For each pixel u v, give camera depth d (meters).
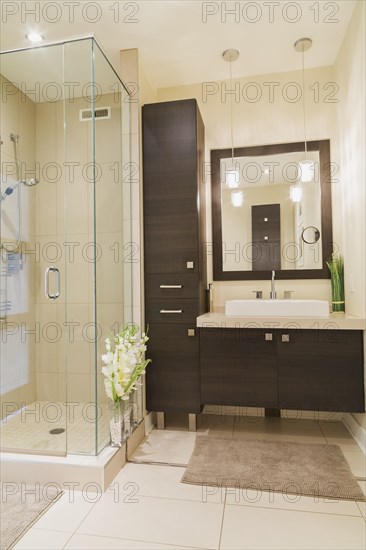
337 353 2.25
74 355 2.14
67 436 2.04
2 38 2.46
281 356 2.32
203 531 1.52
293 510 1.66
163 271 2.56
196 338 2.48
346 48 2.46
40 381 2.49
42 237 2.60
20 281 2.58
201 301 2.61
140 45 2.54
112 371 2.05
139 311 2.53
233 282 2.92
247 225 2.90
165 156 2.58
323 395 2.26
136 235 2.55
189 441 2.41
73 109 2.37
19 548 1.42
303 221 2.82
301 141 2.84
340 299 2.64
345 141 2.58
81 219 2.46
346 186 2.58
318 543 1.44
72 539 1.47
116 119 2.48
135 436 2.30
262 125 2.91
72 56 2.20
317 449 2.25
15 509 1.66
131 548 1.42
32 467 1.88
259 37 2.48
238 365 2.38
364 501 1.71
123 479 1.94
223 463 2.08
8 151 2.65
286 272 2.84
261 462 2.08
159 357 2.53
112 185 2.40
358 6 2.18
